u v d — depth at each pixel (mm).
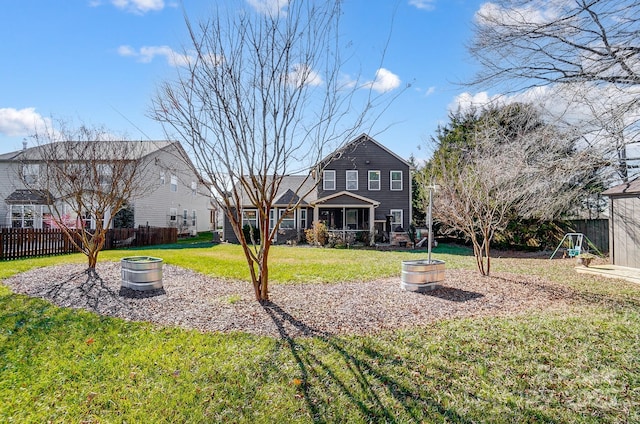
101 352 3957
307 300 6266
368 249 17953
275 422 2732
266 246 6074
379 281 8297
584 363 3719
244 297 6445
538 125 7016
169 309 5645
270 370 3521
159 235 19938
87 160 9516
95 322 4941
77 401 2994
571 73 5707
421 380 3361
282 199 21000
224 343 4199
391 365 3648
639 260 9711
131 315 5309
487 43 6086
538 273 9789
